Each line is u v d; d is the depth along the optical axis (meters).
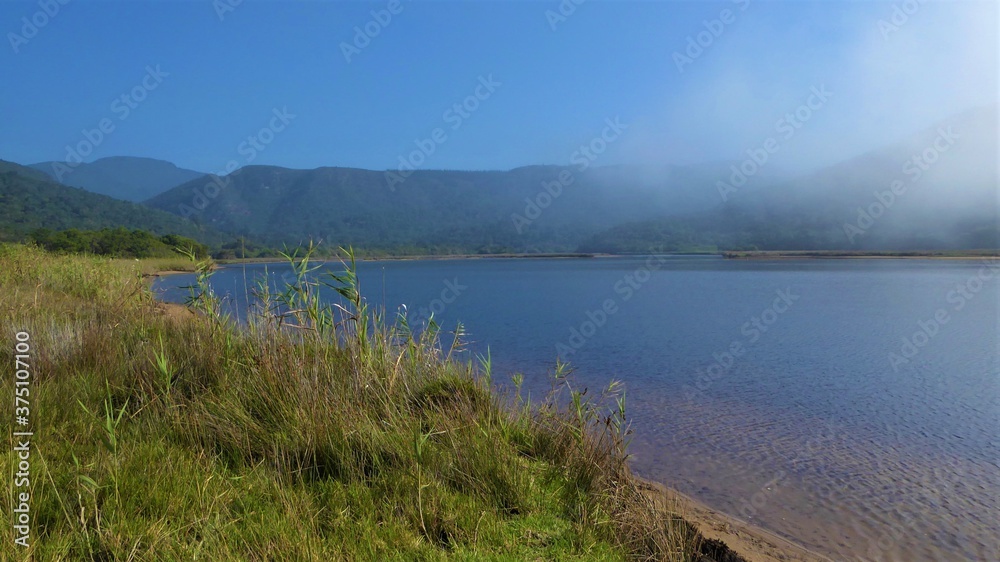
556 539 4.19
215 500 3.93
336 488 4.39
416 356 7.06
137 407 5.61
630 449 8.03
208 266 8.99
